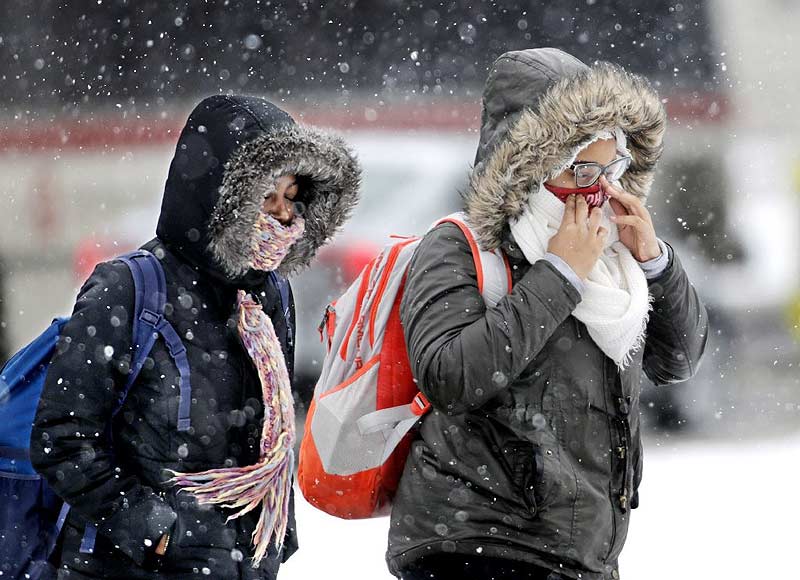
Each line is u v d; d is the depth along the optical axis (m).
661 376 13.23
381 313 12.34
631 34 56.88
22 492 11.48
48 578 11.53
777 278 34.50
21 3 57.41
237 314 11.45
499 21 61.59
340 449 12.30
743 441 30.20
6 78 56.56
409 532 11.88
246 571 11.44
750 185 41.34
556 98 11.45
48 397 10.80
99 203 46.38
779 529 22.59
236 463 11.40
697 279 34.50
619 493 11.79
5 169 46.94
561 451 11.53
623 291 11.66
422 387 11.48
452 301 11.50
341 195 12.09
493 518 11.52
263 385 11.48
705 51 52.47
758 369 33.16
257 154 11.14
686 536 22.25
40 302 40.50
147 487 11.02
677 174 42.41
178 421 11.07
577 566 11.51
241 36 61.16
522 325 11.15
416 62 60.44
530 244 11.58
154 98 59.62
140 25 59.53
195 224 11.23
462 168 31.95
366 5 61.69
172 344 11.11
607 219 12.18
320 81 61.41
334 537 21.56
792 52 50.09
